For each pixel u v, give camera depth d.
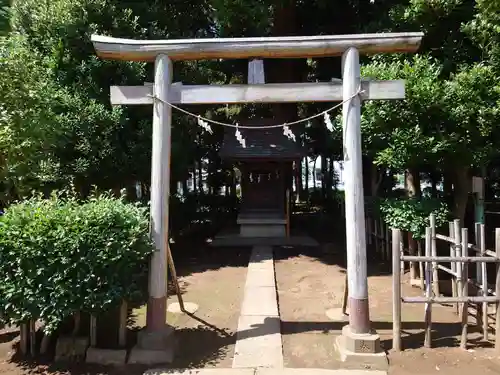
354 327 3.97
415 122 6.02
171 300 5.84
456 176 7.11
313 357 4.01
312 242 10.22
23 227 3.71
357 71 4.12
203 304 5.65
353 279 4.00
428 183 12.70
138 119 7.88
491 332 4.53
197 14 10.40
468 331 4.57
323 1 9.63
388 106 5.95
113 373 3.73
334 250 9.40
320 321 4.99
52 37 7.34
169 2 9.52
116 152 7.25
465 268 4.46
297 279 6.99
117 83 7.50
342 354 3.87
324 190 18.97
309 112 14.35
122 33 7.50
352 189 4.05
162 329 4.09
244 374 3.63
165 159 4.21
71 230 3.75
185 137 9.38
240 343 4.24
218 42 4.16
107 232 3.83
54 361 3.93
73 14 7.20
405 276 6.98
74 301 3.74
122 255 3.83
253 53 4.21
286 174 11.73
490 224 10.49
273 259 8.47
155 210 4.16
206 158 15.62
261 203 11.16
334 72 10.58
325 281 6.84
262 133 11.45
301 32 11.35
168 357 3.90
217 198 15.58
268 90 4.27
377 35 4.08
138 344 4.01
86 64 7.26
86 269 3.78
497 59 5.87
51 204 4.07
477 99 5.70
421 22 6.49
